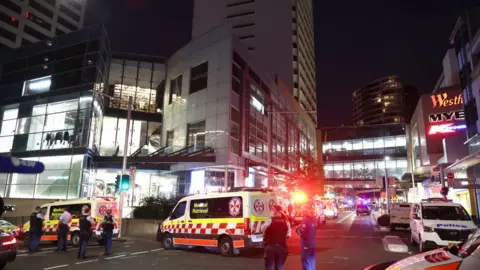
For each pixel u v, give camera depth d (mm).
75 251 15102
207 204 14586
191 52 38594
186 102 37281
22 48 37000
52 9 90812
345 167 75625
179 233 15188
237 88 35094
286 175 44875
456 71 47312
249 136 36281
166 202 26750
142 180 35688
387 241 15742
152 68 44250
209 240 14008
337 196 81250
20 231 18469
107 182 34531
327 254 13641
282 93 50938
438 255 3943
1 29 78688
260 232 13281
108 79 40125
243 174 34000
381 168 73062
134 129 40781
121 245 17406
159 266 11242
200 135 34625
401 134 73438
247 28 78625
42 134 33344
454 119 43406
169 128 39438
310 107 88500
